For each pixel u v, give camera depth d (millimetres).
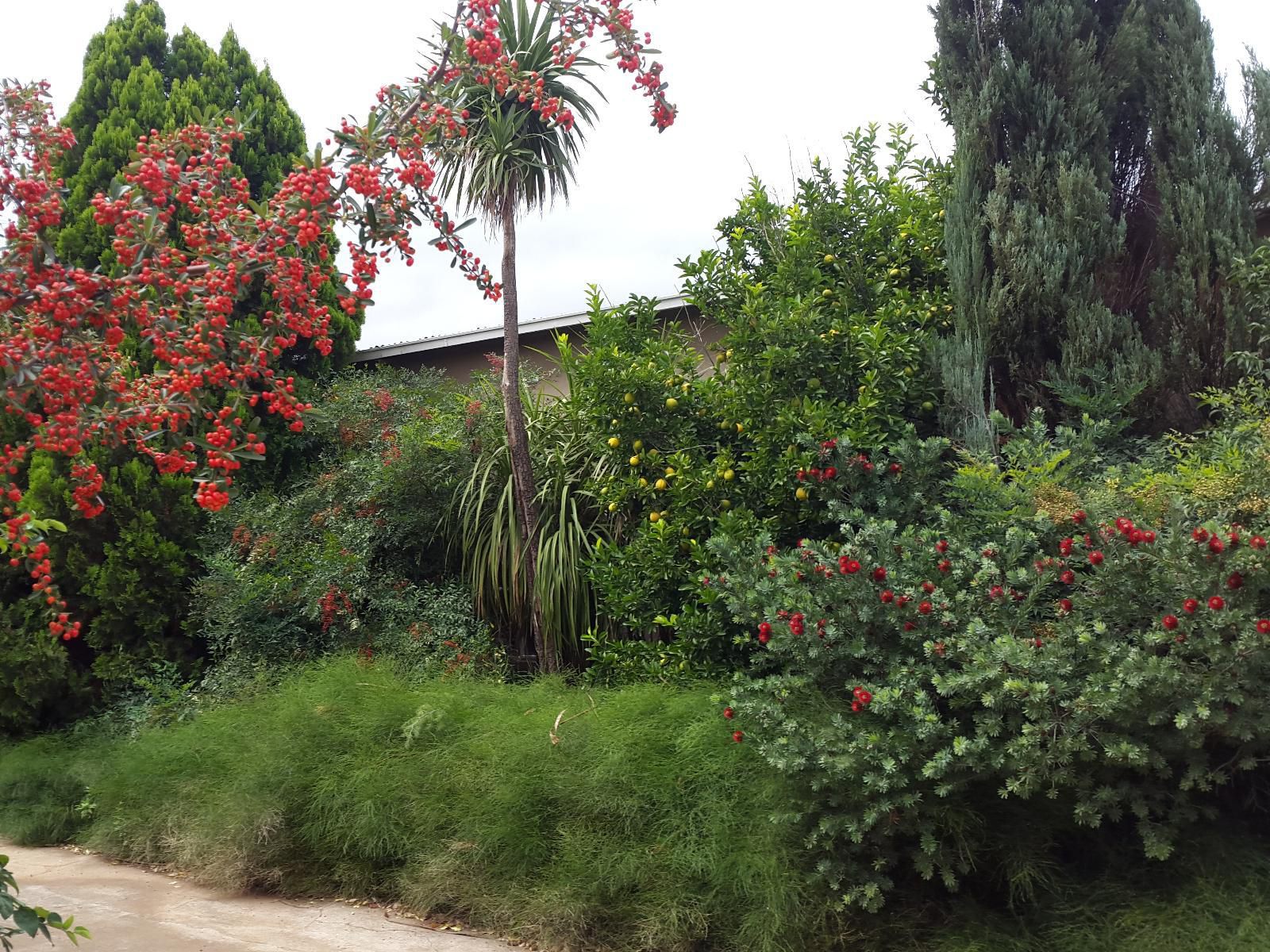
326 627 6125
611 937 3682
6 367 2232
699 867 3586
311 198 2545
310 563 6258
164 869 4852
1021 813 3377
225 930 3912
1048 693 2855
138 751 5402
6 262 2240
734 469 5023
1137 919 3059
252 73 8695
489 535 6551
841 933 3297
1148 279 4840
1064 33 4992
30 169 2396
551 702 4762
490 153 6160
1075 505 3531
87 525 6664
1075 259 4727
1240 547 2904
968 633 3076
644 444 5562
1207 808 3066
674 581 5027
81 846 5383
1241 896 3006
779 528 4734
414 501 6848
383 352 9539
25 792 5723
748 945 3439
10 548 2719
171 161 2549
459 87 2938
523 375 8023
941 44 5316
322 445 7992
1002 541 3812
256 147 8453
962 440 4840
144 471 6773
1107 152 5008
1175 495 3227
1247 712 2830
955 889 3230
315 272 2713
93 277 2273
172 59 8469
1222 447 3770
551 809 4059
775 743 3146
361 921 4027
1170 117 4836
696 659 4703
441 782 4340
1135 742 2887
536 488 6422
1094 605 3160
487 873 3988
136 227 2400
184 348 2562
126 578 6555
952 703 3105
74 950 3658
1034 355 4879
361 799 4352
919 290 5754
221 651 6438
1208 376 4578
